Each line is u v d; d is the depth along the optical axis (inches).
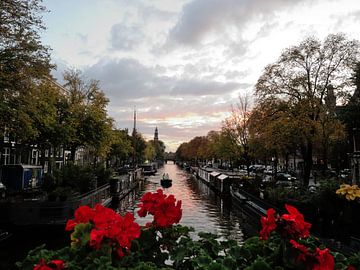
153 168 3969.0
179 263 152.2
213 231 832.9
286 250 124.3
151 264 133.9
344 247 365.7
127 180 1768.0
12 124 765.9
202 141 4845.0
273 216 134.7
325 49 1018.7
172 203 163.2
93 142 1414.9
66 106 1256.8
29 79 758.5
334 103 1027.3
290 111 992.9
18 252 608.1
